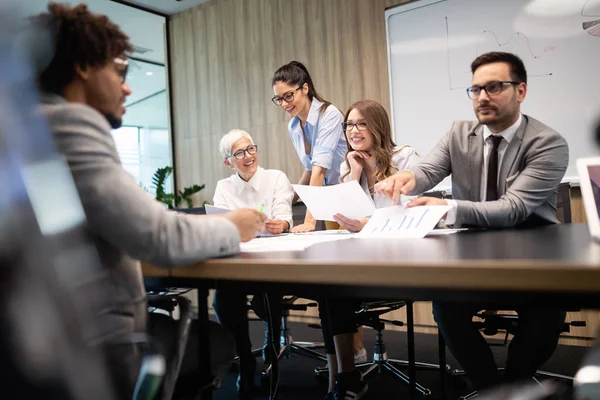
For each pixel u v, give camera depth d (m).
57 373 0.31
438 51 3.29
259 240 1.30
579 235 0.95
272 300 2.40
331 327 1.82
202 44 4.62
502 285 0.53
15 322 0.30
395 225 1.20
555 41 2.90
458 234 1.14
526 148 1.51
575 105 2.85
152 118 4.99
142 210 0.73
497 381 1.40
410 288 0.60
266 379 2.46
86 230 0.43
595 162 0.82
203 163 4.64
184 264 0.78
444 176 1.79
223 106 4.48
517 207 1.35
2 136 0.32
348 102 3.73
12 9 0.34
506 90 1.51
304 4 3.96
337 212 1.50
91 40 0.76
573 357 2.54
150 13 4.67
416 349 2.90
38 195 0.34
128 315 0.75
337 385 1.80
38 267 0.32
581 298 0.51
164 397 0.66
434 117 3.33
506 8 3.05
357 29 3.68
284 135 4.10
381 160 1.99
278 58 4.12
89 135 0.70
